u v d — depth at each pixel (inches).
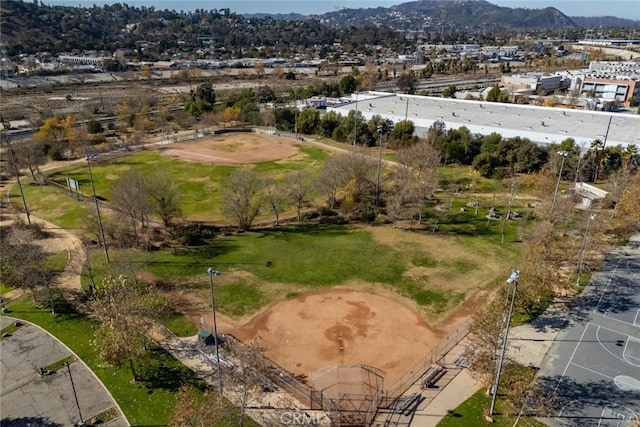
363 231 3061.0
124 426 1571.1
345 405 1644.9
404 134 4913.9
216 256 2716.5
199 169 4345.5
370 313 2177.7
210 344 1961.1
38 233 2984.7
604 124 4832.7
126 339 1729.8
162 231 3034.0
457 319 2134.6
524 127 4773.6
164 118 6437.0
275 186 3467.0
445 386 1747.0
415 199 3356.3
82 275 2511.1
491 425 1574.8
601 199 3314.5
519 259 2637.8
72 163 4576.8
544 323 2105.1
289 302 2262.6
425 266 2593.5
